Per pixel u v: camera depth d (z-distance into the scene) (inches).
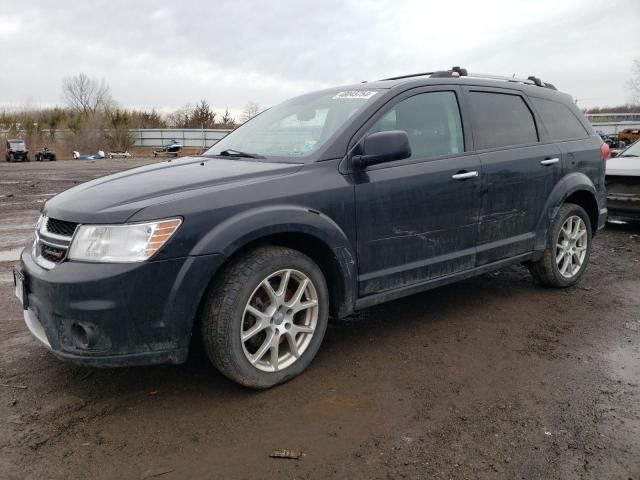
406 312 172.7
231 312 112.3
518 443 100.2
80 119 2082.9
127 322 103.6
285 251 120.6
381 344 147.2
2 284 199.0
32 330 116.2
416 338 151.1
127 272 102.3
